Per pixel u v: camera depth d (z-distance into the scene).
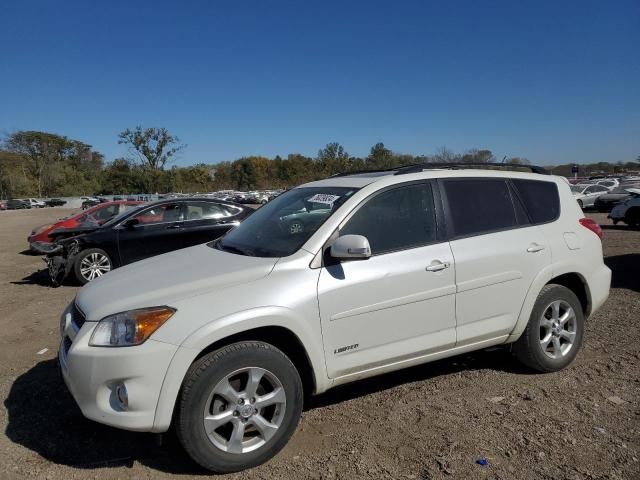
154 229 9.54
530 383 4.14
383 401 3.92
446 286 3.70
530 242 4.13
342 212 3.55
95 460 3.21
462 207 3.99
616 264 9.25
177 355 2.86
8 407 4.00
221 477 3.00
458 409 3.74
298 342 3.22
